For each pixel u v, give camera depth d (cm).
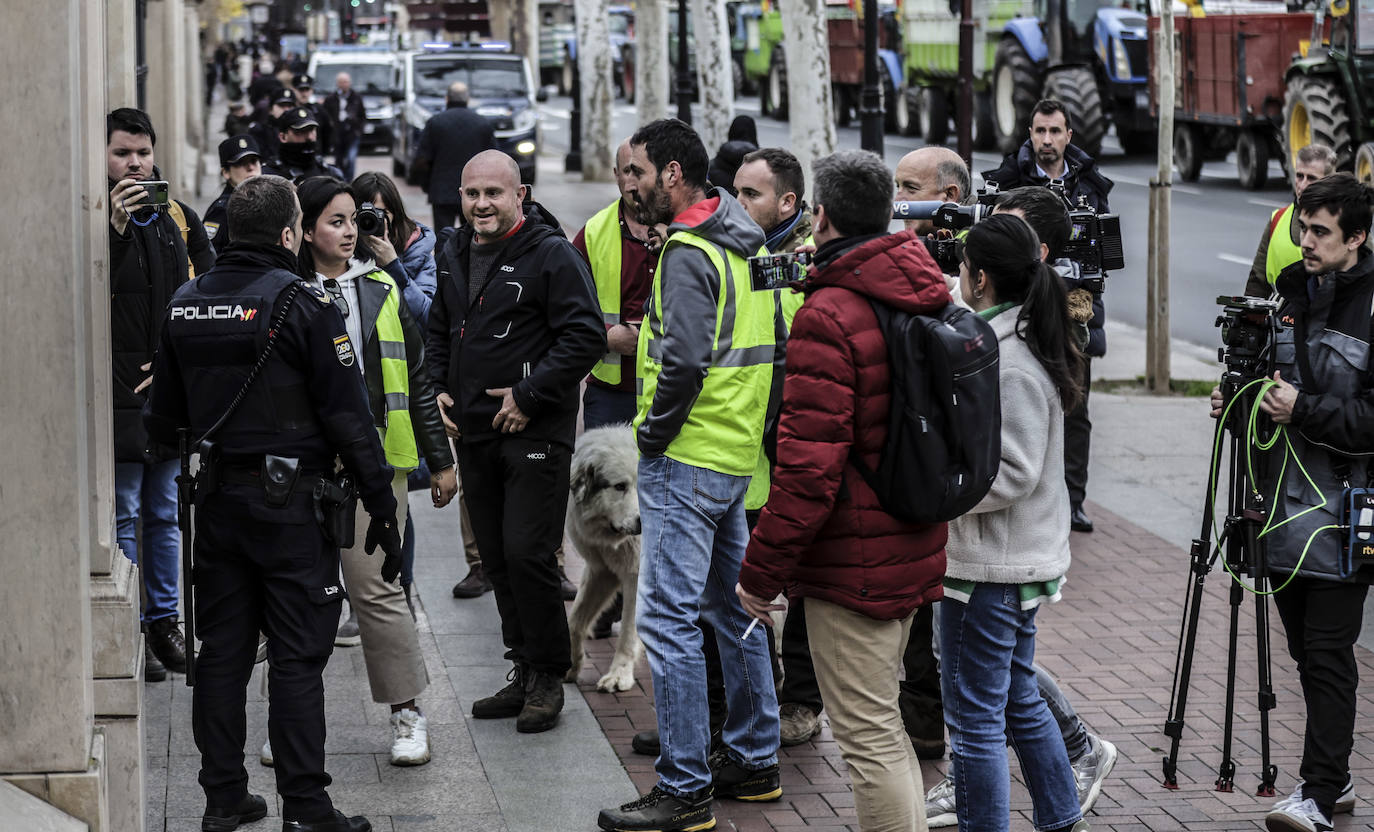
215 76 5991
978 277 440
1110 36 2597
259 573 467
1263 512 488
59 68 382
